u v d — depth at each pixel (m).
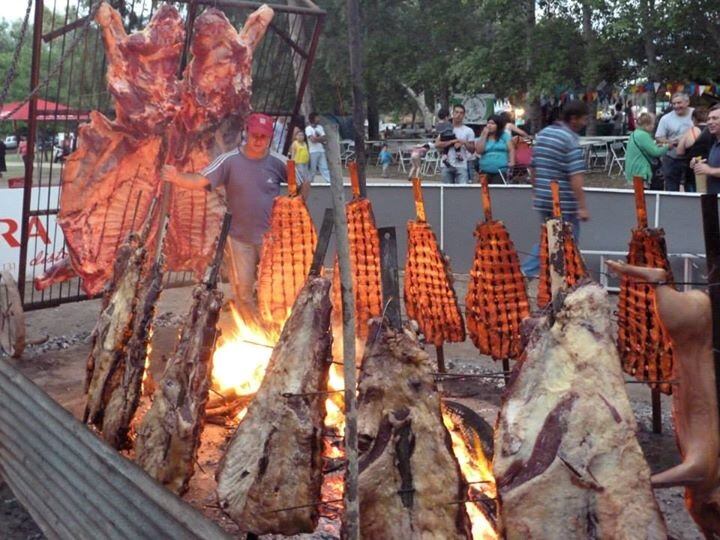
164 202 5.40
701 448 2.74
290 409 3.13
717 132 7.51
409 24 20.67
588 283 2.70
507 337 5.11
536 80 21.39
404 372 2.89
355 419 2.49
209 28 6.49
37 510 4.47
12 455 4.78
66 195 6.54
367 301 5.26
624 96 28.03
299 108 7.91
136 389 4.07
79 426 3.95
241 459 3.21
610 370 2.57
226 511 3.19
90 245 6.70
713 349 2.65
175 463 3.53
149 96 6.43
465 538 2.83
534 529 2.48
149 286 4.17
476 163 13.33
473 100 24.20
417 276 5.50
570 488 2.47
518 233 9.94
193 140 6.77
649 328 4.34
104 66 7.02
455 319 5.39
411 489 2.84
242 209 6.52
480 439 3.99
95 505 3.79
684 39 20.14
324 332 3.22
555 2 20.78
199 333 3.60
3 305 6.97
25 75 30.44
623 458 2.49
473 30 22.25
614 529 2.44
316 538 3.52
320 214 11.03
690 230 8.38
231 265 6.68
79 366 6.90
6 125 29.70
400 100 31.80
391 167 25.81
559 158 6.82
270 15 6.83
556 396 2.57
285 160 6.64
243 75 6.74
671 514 3.79
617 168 20.77
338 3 16.94
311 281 3.29
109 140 6.48
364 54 19.62
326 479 4.10
